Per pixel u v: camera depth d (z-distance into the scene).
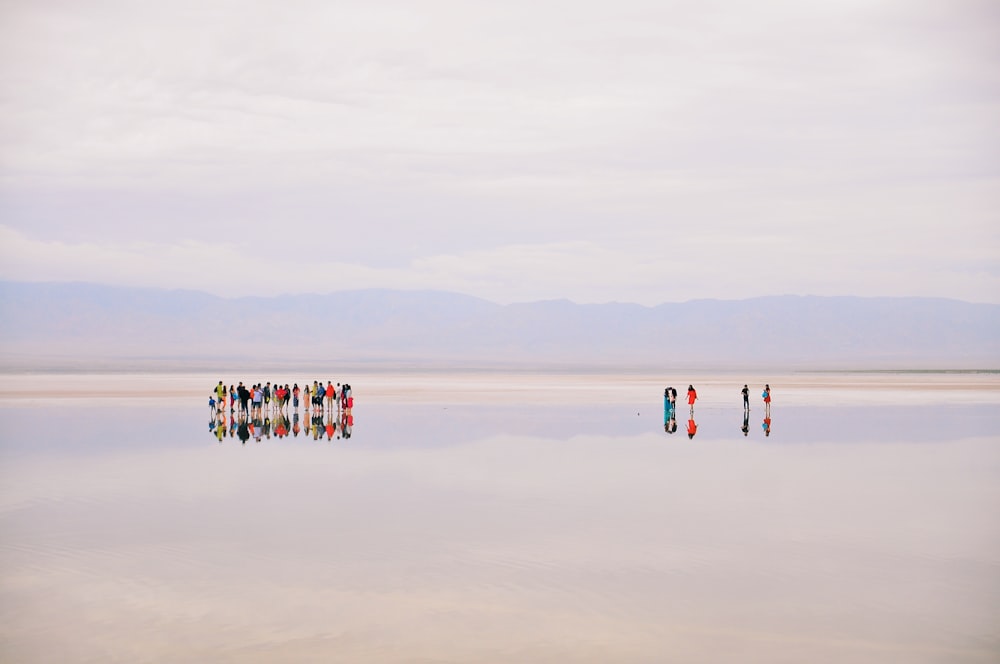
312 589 15.45
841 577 16.19
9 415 50.22
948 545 18.55
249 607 14.52
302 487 25.52
